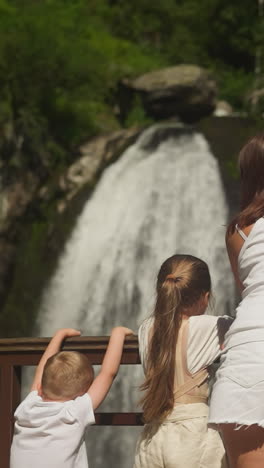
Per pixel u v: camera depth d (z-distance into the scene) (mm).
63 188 18031
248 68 31172
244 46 30688
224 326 3398
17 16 20031
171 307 3400
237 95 27094
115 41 27578
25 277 17281
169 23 32469
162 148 18438
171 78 21531
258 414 2816
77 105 19562
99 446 13969
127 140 18953
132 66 24859
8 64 18609
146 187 17828
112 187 17984
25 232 17594
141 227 17312
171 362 3357
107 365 3533
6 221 17422
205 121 19047
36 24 19531
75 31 24156
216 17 31250
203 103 21547
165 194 17672
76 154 18781
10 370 3895
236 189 17281
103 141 19125
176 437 3283
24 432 3389
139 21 32062
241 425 2840
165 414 3334
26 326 16906
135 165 18219
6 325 17016
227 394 2881
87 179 18234
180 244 16984
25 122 18250
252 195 3215
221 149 18141
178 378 3350
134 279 16703
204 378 3357
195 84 21438
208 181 17625
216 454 3266
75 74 19469
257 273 3035
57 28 20406
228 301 15961
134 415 3689
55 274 17125
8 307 17156
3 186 17641
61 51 19234
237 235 3180
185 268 3461
